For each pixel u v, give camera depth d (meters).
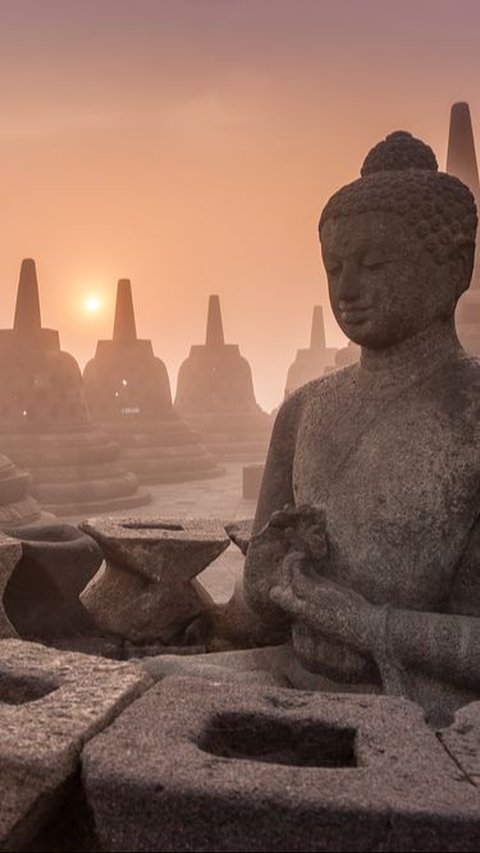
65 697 2.95
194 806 2.31
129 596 5.30
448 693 3.46
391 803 2.25
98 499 14.65
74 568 5.95
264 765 2.47
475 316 10.41
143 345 20.67
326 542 3.90
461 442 3.70
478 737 2.67
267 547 4.20
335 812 2.25
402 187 3.88
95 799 2.41
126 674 3.21
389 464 3.79
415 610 3.69
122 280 20.81
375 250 3.89
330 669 3.74
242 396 25.11
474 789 2.34
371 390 4.07
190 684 3.12
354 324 4.00
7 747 2.55
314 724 2.83
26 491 11.66
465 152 12.11
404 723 2.80
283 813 2.27
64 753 2.54
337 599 3.64
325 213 4.10
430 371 3.98
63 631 5.98
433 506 3.67
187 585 5.26
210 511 14.16
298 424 4.47
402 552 3.71
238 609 5.10
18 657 3.41
